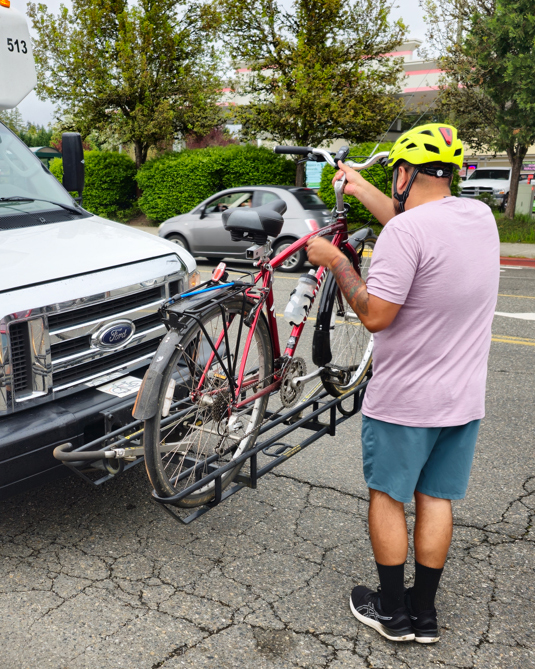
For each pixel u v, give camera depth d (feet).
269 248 10.19
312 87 56.90
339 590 9.21
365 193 10.67
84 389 10.27
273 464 10.39
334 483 12.48
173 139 75.51
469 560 9.94
